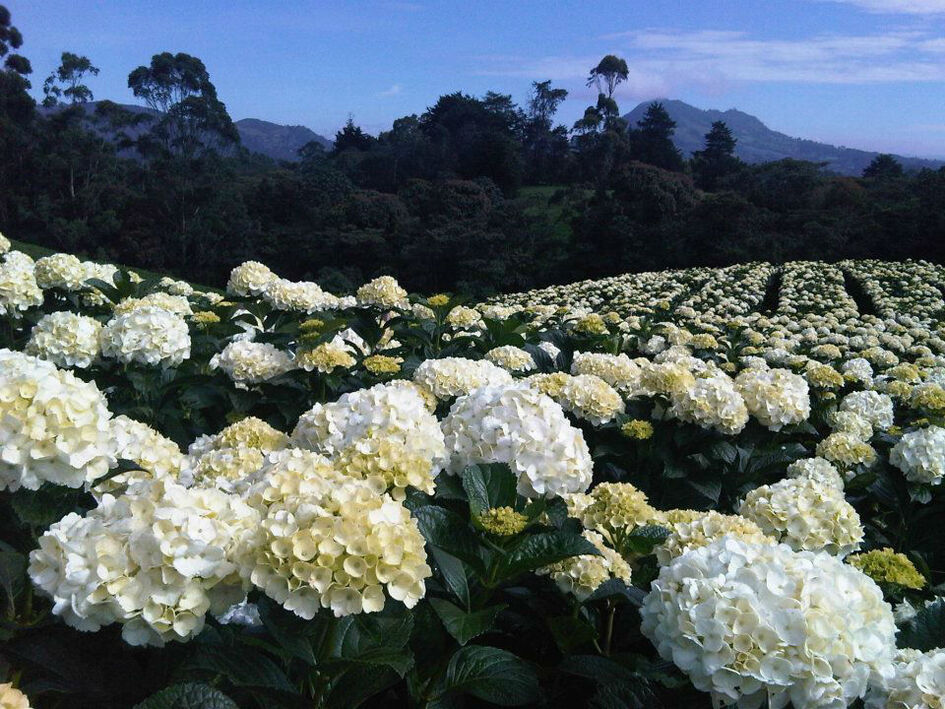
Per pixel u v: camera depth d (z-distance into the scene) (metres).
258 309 6.66
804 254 42.03
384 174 79.19
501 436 2.72
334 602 1.65
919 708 1.86
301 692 1.86
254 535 1.73
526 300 22.62
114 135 60.38
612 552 2.39
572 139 89.19
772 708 1.72
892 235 40.53
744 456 4.58
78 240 50.31
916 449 4.27
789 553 1.97
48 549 1.72
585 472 2.78
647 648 2.43
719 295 21.95
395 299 6.71
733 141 88.50
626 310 16.39
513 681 1.99
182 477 2.67
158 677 1.80
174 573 1.66
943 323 15.33
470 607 2.13
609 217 48.25
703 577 1.88
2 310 5.97
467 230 49.94
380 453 2.29
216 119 61.09
